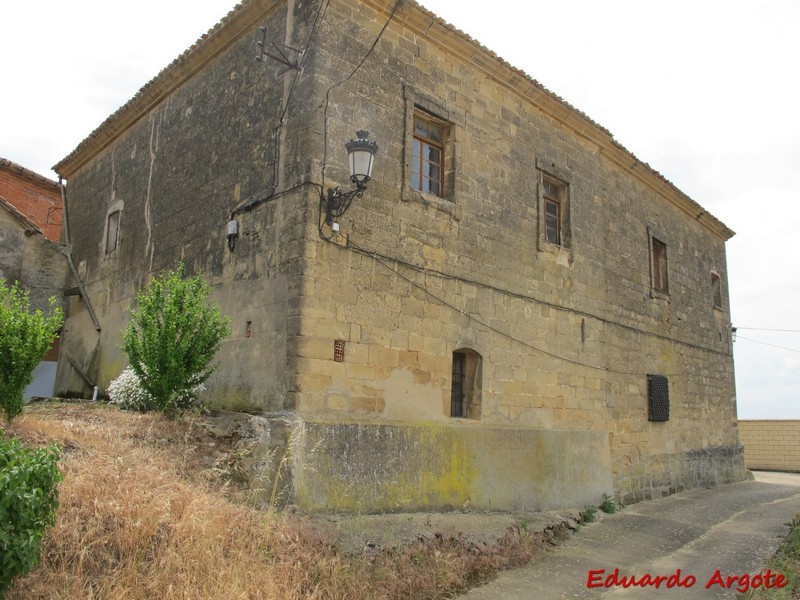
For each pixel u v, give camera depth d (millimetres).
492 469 10094
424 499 8930
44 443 6684
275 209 9078
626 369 14141
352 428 8289
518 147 11938
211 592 5086
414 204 9789
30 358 7352
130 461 6727
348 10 9375
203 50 11266
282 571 5762
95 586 4836
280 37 9664
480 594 6902
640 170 15398
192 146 11461
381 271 9180
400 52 9992
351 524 7523
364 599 5926
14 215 15258
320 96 8867
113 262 13664
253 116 9961
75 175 16625
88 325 14422
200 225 10766
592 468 12289
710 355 18219
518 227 11648
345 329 8641
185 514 5812
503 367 10891
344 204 8789
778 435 23531
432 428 9289
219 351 9609
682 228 17766
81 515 5379
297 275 8391
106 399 12727
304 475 7668
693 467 16266
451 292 10156
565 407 12109
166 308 8719
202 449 7855
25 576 4469
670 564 8680
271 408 8383
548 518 10242
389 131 9617
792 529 10594
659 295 15930
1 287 8133
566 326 12453
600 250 13805
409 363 9352
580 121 13242
